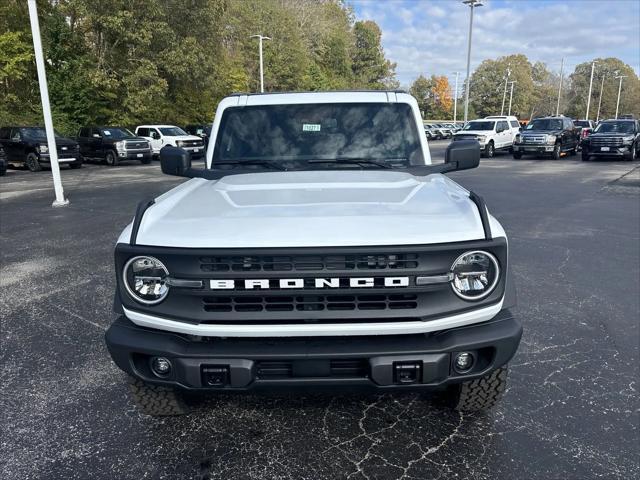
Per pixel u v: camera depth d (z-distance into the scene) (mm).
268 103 4031
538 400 3365
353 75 79438
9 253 7340
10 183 16375
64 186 15312
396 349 2377
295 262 2297
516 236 8156
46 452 2895
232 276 2303
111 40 28766
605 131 24031
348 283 2299
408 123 3904
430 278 2322
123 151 23266
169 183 16047
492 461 2771
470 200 2842
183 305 2395
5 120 25594
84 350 4195
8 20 26484
